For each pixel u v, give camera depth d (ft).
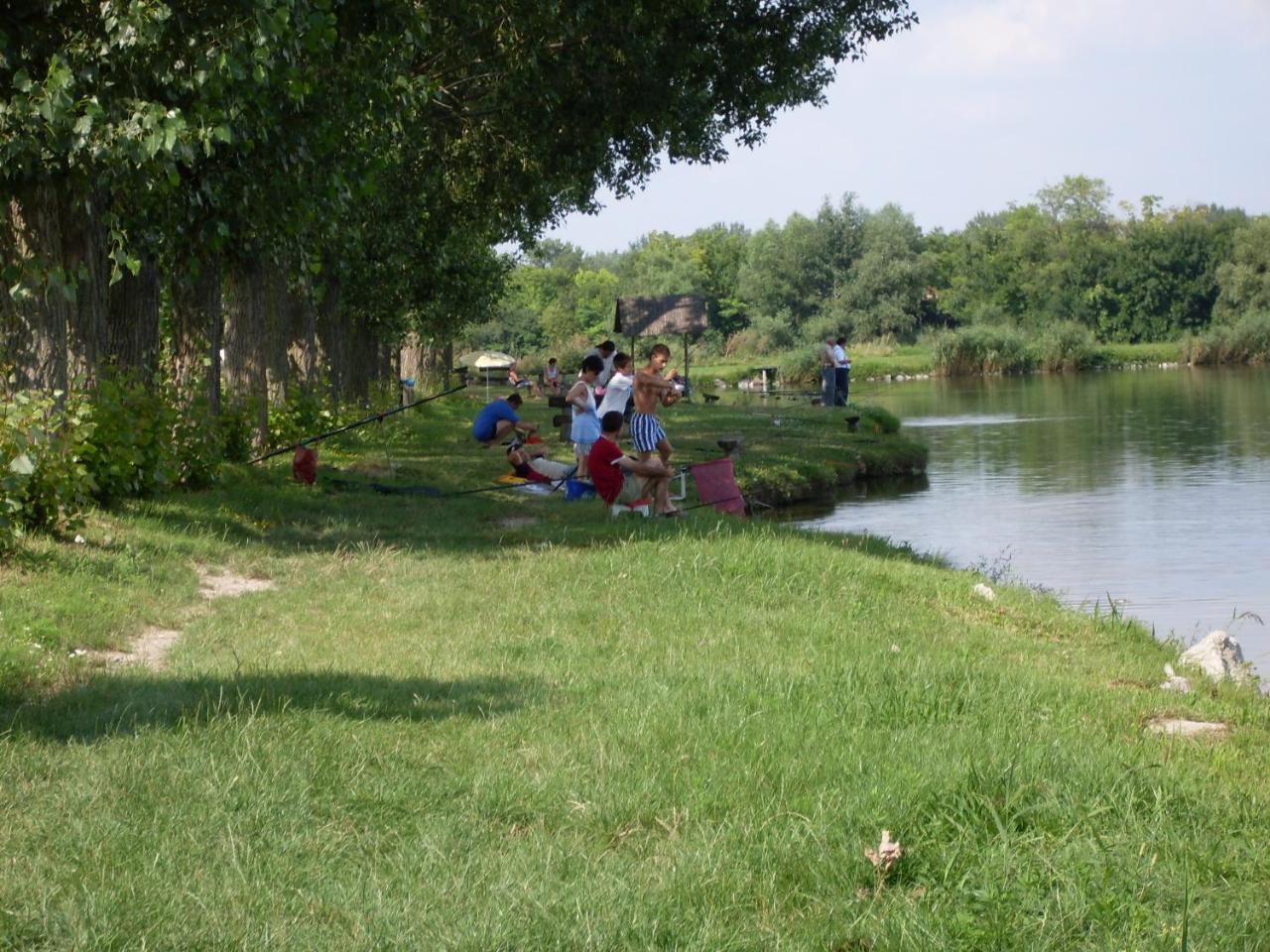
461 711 24.88
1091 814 19.26
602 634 33.50
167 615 33.91
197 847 17.46
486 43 73.51
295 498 56.85
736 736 23.41
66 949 14.46
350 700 24.94
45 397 41.93
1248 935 16.07
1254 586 57.06
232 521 48.73
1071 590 56.80
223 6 41.73
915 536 71.97
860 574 43.04
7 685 25.20
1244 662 37.52
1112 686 32.01
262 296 70.79
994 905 16.40
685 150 82.43
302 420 80.18
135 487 48.21
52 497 38.99
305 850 17.65
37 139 39.29
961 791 19.90
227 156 52.16
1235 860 18.29
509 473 72.38
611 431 54.54
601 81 76.89
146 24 38.93
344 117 55.16
